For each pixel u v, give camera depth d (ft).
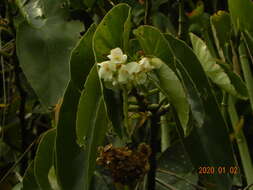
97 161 1.83
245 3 2.15
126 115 1.52
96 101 1.56
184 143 1.83
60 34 2.00
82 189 1.66
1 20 2.29
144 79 1.54
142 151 1.89
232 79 2.17
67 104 1.68
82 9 2.22
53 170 1.88
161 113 1.79
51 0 2.07
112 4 2.21
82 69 1.62
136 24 2.30
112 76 1.51
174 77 1.52
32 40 1.97
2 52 2.31
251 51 2.22
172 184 2.35
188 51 1.85
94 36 1.55
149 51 1.62
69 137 1.69
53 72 1.90
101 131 1.62
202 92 1.86
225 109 2.35
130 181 1.86
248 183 2.35
